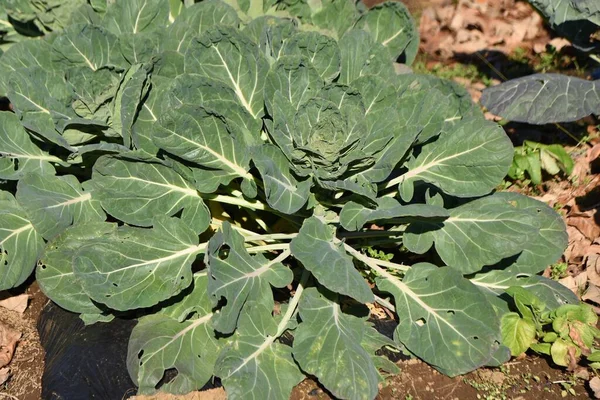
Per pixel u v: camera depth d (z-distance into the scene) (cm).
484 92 166
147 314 137
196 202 139
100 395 129
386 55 147
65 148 146
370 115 140
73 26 150
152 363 127
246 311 130
